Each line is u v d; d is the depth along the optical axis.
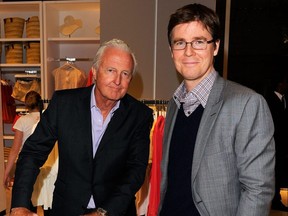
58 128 1.33
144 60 2.37
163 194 1.25
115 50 1.24
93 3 3.75
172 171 1.18
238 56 3.47
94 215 1.20
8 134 4.37
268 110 0.97
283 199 3.77
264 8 3.41
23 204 1.20
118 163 1.35
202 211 1.04
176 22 1.07
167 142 1.23
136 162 1.38
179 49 1.09
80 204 1.31
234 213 1.00
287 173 3.53
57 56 4.14
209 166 1.00
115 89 1.24
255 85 3.50
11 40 3.86
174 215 1.15
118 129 1.34
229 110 0.98
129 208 1.48
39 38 3.80
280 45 3.43
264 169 0.92
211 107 1.05
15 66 3.97
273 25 3.42
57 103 1.35
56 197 1.37
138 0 2.35
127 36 2.32
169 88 2.39
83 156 1.31
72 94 1.38
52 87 3.96
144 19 2.37
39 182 2.11
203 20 1.04
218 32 1.08
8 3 3.79
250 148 0.93
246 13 3.42
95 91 1.34
